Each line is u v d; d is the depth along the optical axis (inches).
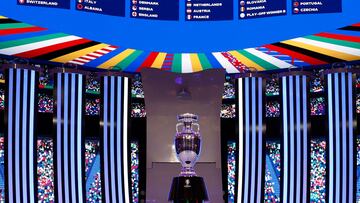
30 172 290.4
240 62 330.3
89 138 340.5
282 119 307.7
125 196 308.2
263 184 304.2
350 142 294.7
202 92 302.4
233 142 346.3
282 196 305.6
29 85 291.9
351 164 293.7
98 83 344.8
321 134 330.3
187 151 263.9
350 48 298.4
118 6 284.2
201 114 301.0
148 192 296.8
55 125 297.7
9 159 284.5
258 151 306.5
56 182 295.6
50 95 335.0
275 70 344.8
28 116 291.1
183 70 352.8
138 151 344.8
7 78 287.0
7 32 274.8
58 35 280.1
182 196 259.0
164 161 298.8
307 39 284.7
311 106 335.9
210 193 295.0
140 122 346.0
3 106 316.2
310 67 334.3
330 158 300.2
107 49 303.6
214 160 298.0
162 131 300.8
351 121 295.0
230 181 343.9
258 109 308.0
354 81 296.0
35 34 278.7
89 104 341.1
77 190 300.2
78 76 304.7
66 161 298.4
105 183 304.3
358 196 319.3
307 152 300.2
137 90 349.7
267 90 344.5
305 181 299.7
